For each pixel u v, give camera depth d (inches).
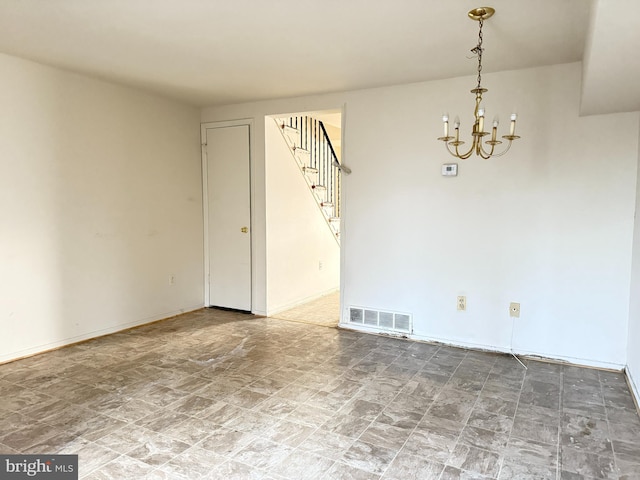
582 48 115.0
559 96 129.3
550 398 107.6
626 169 122.6
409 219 154.6
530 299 137.1
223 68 136.2
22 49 120.8
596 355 129.3
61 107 139.6
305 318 184.2
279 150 189.6
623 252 124.1
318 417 97.0
